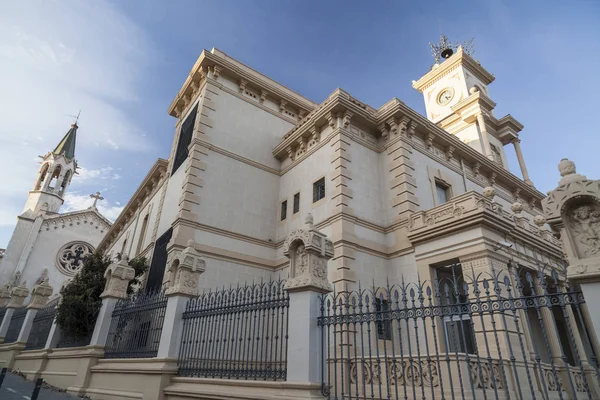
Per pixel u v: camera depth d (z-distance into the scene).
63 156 55.66
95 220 48.78
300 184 18.53
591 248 4.49
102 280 15.15
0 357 18.47
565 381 11.58
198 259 10.32
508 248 13.39
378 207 16.50
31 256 43.19
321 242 7.57
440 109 31.70
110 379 10.43
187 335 9.19
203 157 17.94
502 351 11.02
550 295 4.56
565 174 5.00
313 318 6.85
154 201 23.41
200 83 21.25
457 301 5.31
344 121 17.16
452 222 13.40
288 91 23.50
